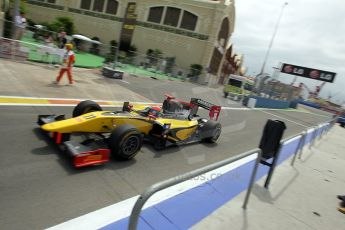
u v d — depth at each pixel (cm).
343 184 781
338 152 1255
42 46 1521
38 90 995
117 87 1467
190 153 747
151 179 546
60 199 415
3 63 1271
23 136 585
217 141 947
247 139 1098
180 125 725
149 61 3206
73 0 4725
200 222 447
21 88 959
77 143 527
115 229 381
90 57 2712
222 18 3912
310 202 609
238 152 880
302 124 2175
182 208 475
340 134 2069
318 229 503
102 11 4550
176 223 430
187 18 4034
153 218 428
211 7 3862
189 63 4053
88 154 507
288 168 814
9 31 1533
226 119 838
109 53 2761
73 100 993
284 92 3378
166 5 4103
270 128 598
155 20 4219
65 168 500
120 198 457
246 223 472
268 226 478
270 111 2534
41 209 384
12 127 618
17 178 438
